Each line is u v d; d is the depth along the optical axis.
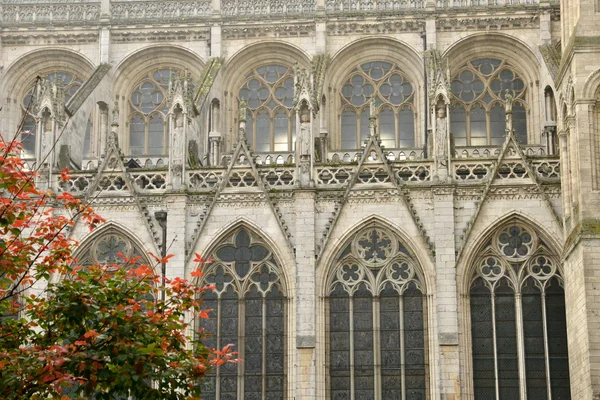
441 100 61.72
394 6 71.69
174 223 61.34
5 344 34.41
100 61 72.38
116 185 62.81
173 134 62.78
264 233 60.91
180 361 35.00
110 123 71.62
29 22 73.06
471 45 71.25
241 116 63.19
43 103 63.50
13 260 34.47
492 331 59.00
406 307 59.84
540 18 70.19
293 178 61.88
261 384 59.66
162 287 36.25
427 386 58.81
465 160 61.16
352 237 60.81
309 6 72.38
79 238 61.81
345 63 72.06
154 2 73.56
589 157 54.53
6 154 34.59
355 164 61.66
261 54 72.81
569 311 56.38
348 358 59.50
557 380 58.22
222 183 61.66
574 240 54.22
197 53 72.50
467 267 59.56
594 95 55.28
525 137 70.31
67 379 31.20
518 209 59.97
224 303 60.84
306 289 59.78
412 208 60.53
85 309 33.69
